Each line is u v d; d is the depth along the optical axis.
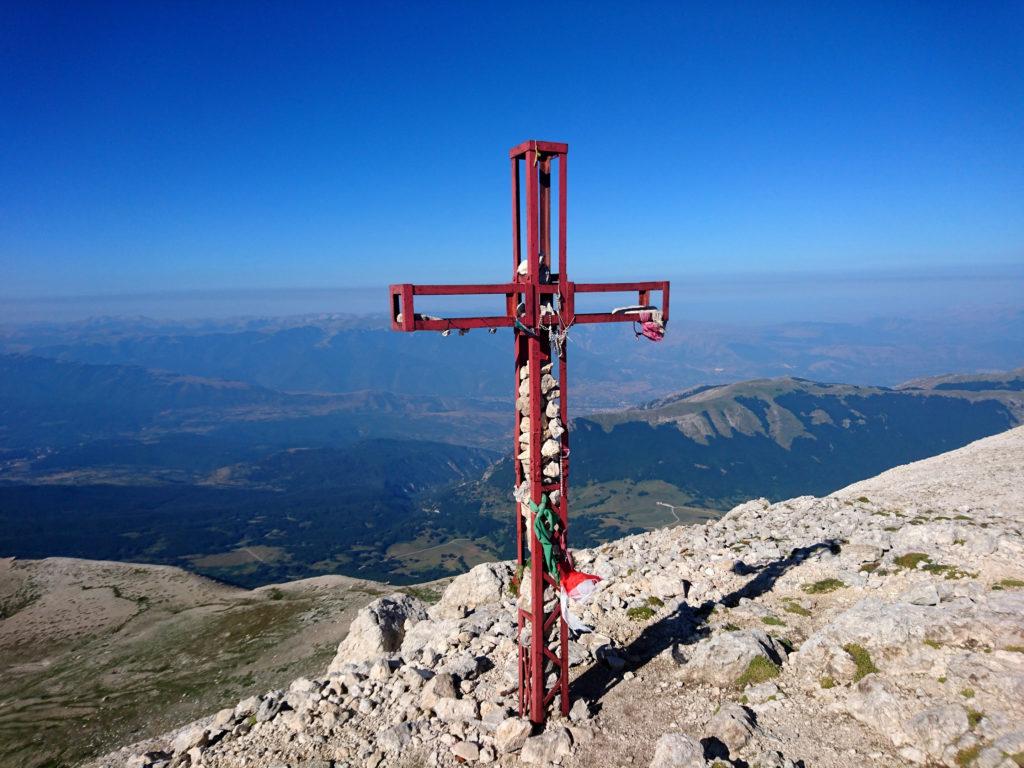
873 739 9.12
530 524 10.11
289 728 11.64
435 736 10.68
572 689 11.70
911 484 28.36
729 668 11.28
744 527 22.47
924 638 10.42
